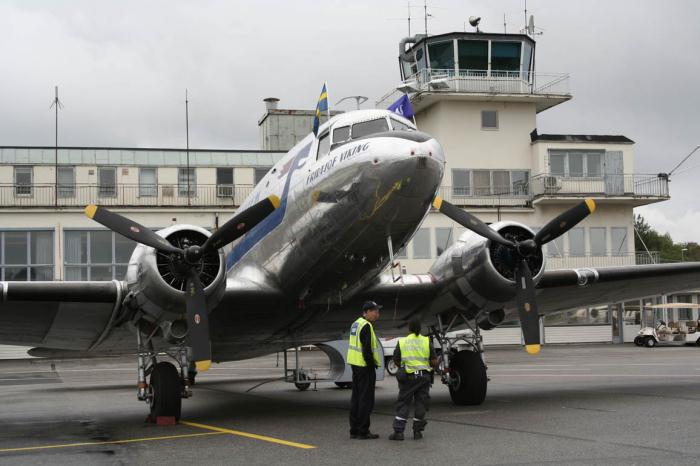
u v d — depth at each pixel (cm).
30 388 1977
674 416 1059
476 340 1282
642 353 3256
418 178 1002
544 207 4156
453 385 1277
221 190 3984
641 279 1373
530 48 4266
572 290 1391
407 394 912
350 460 786
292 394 1659
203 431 1037
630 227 4250
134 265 1074
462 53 4184
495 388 1576
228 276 1382
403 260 3916
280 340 1387
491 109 4225
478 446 848
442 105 4166
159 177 3922
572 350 3603
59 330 1219
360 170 1027
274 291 1201
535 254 1189
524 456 779
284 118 4581
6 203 3744
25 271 3531
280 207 1211
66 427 1126
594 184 4184
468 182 4156
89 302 1077
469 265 1211
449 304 1280
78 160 3853
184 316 1091
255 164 4034
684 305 4191
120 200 3866
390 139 1023
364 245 1098
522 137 4238
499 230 1205
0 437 1027
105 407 1438
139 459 827
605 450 802
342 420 1132
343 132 1128
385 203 1027
